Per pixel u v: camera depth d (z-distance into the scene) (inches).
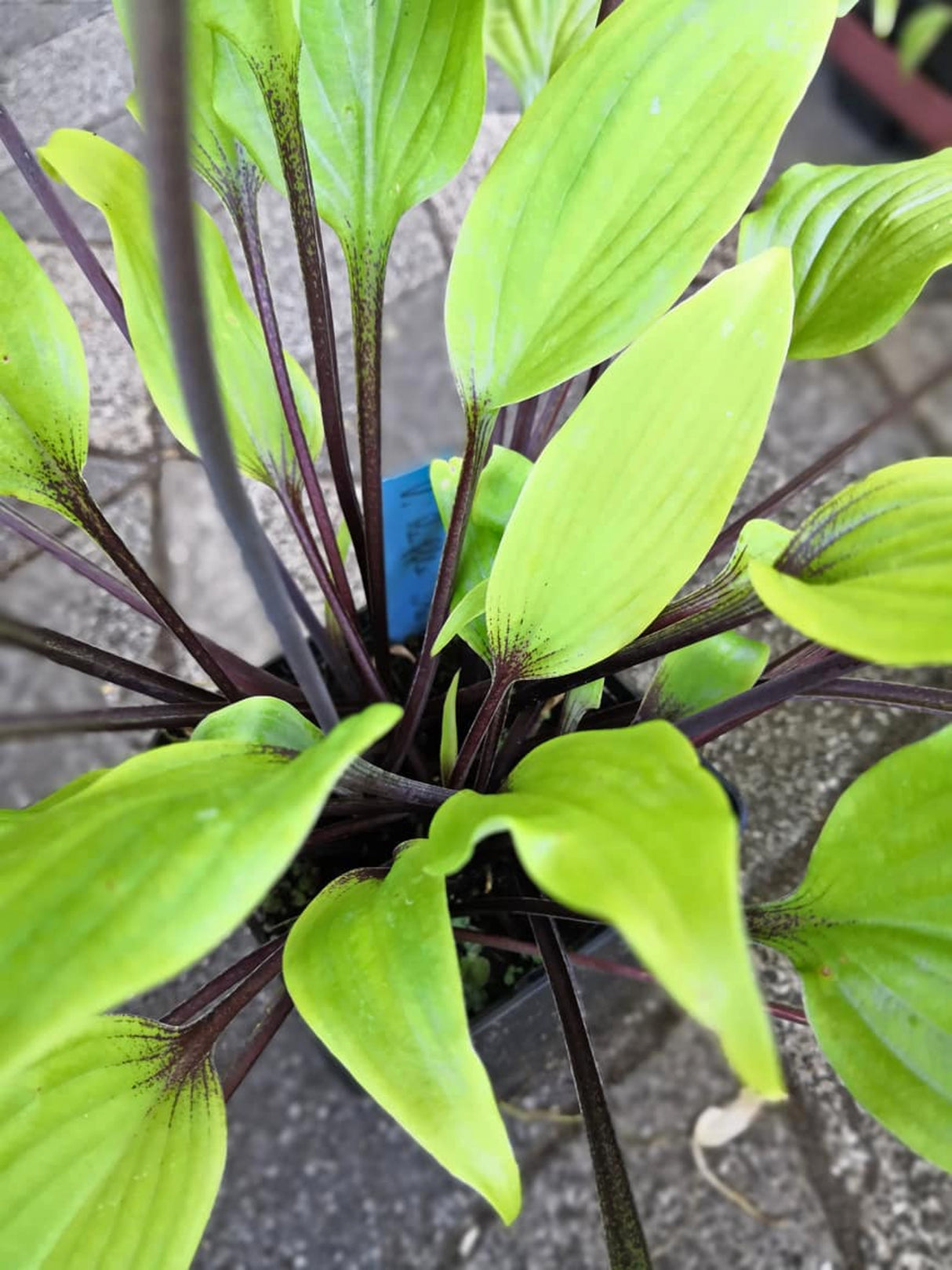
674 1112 20.7
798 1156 20.3
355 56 12.3
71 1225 9.7
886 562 9.4
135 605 14.6
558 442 10.3
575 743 8.8
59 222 13.4
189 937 6.2
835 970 11.2
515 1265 19.4
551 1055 19.3
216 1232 19.6
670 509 10.5
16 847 7.2
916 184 13.5
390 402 27.3
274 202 26.0
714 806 6.4
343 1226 19.7
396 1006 8.8
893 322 12.7
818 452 27.9
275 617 7.6
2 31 17.7
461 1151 8.5
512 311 11.7
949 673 24.5
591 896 6.0
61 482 13.0
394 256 28.2
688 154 10.9
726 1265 19.4
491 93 27.7
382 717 6.7
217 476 5.7
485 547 14.6
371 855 16.0
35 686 23.7
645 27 10.6
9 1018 5.9
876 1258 19.5
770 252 9.8
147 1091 10.6
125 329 13.9
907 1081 10.5
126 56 17.7
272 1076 20.8
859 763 23.4
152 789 7.5
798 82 10.6
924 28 13.9
